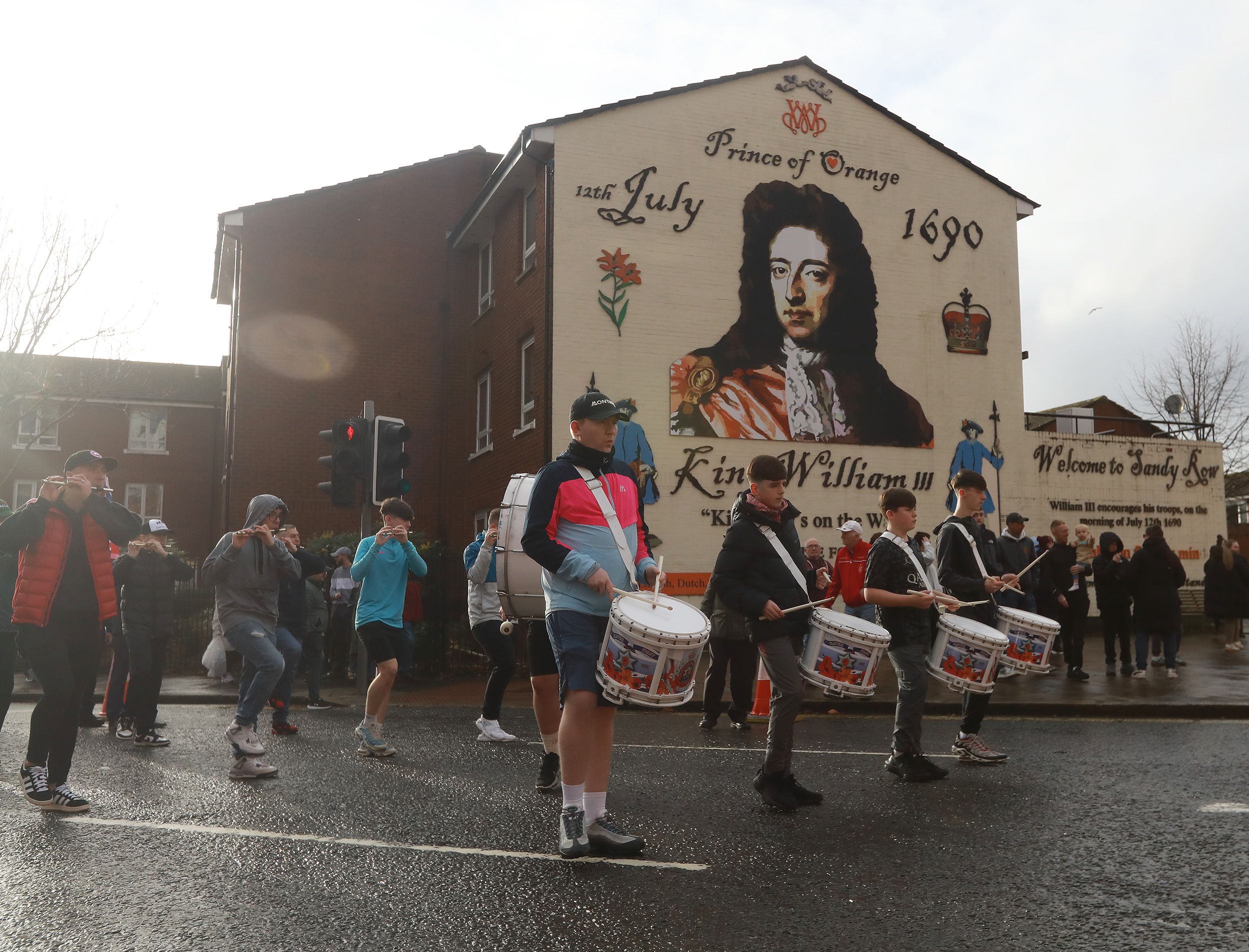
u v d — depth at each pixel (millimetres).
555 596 4938
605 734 4953
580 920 3855
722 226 19188
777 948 3545
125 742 9039
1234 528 26547
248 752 6973
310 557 10188
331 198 23406
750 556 5988
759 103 19672
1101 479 21500
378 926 3811
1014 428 20859
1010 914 3889
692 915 3912
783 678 5895
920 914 3896
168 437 36312
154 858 4789
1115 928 3711
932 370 20359
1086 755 7641
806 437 19266
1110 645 13477
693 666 4855
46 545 5926
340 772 7219
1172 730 9047
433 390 23703
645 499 18141
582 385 18125
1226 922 3758
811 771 7125
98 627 6176
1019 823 5352
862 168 20297
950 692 11719
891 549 6730
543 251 18641
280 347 22688
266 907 4039
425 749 8406
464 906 4039
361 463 11859
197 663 16469
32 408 24922
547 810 5852
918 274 20484
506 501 6398
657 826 5398
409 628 15156
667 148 19000
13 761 7602
